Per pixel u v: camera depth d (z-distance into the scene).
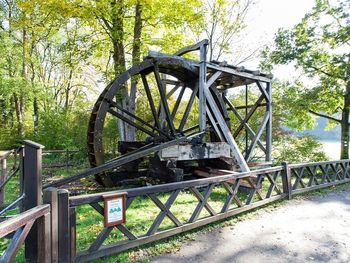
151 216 3.96
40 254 2.06
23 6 7.12
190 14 7.95
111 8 7.50
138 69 6.16
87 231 3.35
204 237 3.31
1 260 1.54
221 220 3.85
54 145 12.10
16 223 1.60
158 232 3.02
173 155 5.59
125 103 8.92
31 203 2.37
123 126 9.12
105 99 6.01
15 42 13.95
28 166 2.40
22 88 13.20
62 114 13.48
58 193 2.22
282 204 4.79
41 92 14.04
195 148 5.89
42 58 18.17
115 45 8.59
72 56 9.05
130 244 2.77
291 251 3.00
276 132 10.90
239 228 3.63
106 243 2.95
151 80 11.30
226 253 2.92
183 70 6.85
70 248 2.30
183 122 7.23
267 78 7.27
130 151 6.84
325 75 10.74
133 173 6.43
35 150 2.36
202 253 2.90
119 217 2.67
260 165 6.85
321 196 5.48
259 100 7.50
